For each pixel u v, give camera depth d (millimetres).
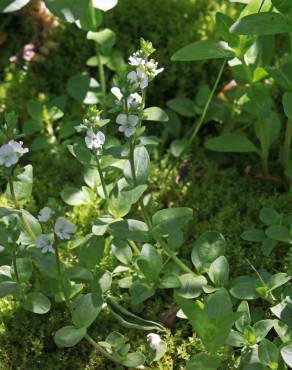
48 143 466
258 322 383
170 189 462
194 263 406
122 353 389
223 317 368
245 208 456
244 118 465
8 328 413
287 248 433
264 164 463
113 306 414
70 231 373
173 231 396
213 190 461
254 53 433
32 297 390
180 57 418
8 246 381
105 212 444
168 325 413
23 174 393
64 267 390
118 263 424
